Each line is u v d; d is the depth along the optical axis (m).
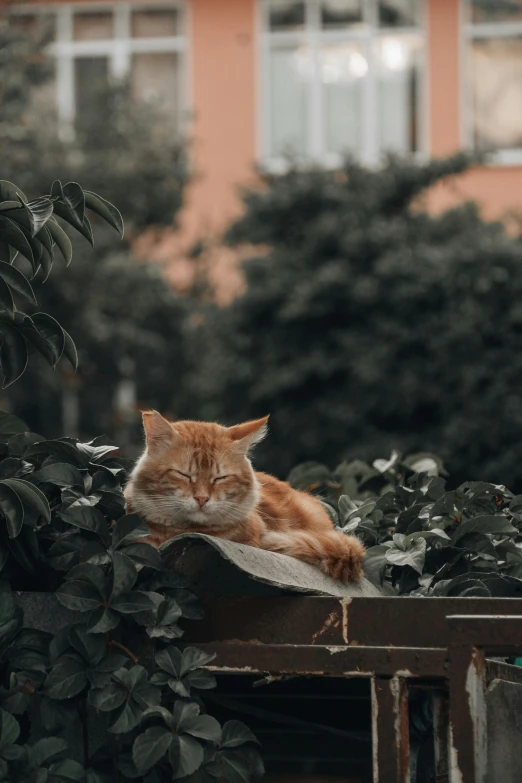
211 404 11.35
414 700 3.39
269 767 3.63
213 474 3.48
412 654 2.69
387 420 10.48
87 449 3.14
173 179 13.51
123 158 12.85
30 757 2.65
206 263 14.20
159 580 2.81
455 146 14.56
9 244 3.03
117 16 15.04
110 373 13.54
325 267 10.65
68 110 14.96
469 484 3.65
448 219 11.05
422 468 4.32
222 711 3.63
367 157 14.70
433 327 10.09
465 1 14.55
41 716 2.75
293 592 2.82
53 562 2.88
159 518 3.47
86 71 15.07
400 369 10.26
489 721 2.78
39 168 12.16
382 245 10.59
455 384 10.04
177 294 13.72
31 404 13.60
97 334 12.34
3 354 3.05
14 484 2.75
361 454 10.18
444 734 2.98
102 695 2.66
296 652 2.75
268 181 11.89
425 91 14.61
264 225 11.52
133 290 12.71
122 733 2.72
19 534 2.89
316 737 3.63
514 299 9.95
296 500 3.92
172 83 15.09
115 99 13.55
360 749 3.60
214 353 11.40
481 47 14.59
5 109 11.21
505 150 14.54
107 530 2.87
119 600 2.70
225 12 14.92
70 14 15.03
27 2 12.51
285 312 10.63
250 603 2.83
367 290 10.30
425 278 10.09
